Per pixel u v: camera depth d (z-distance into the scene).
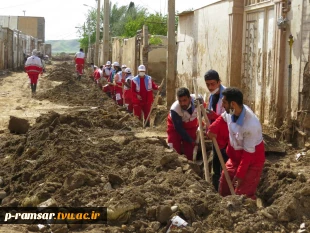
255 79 11.89
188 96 7.49
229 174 6.16
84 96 17.95
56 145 6.89
